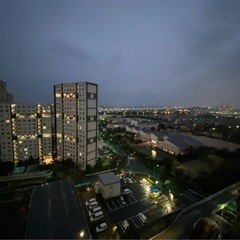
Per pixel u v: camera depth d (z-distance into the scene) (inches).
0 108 2773.1
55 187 1791.3
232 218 1579.7
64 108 3065.9
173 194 2137.1
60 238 1142.3
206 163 3144.7
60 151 3233.3
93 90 2962.6
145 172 2807.6
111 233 1514.5
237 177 2443.4
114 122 7411.4
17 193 2174.0
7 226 1577.3
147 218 1706.4
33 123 3043.8
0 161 2834.6
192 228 1465.3
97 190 2190.0
